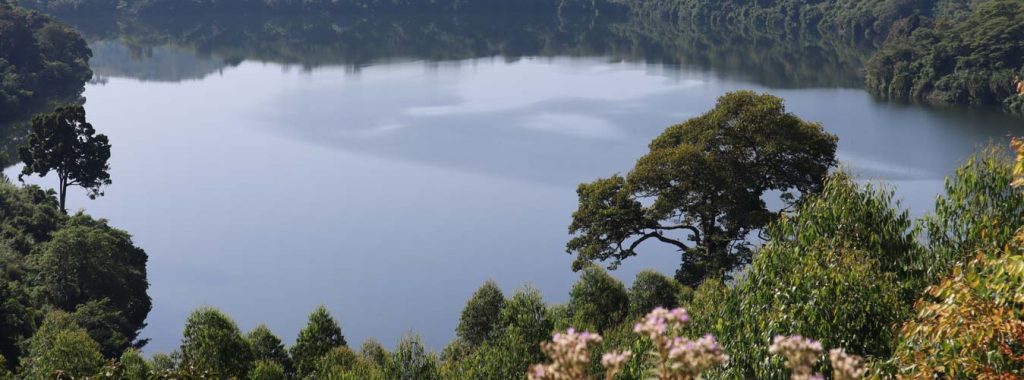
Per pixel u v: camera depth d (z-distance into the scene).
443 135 110.25
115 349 50.81
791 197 47.56
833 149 47.78
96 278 56.09
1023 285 14.15
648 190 47.97
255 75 164.38
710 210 46.28
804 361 7.35
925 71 133.75
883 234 21.59
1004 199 19.77
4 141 108.50
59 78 138.38
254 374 33.91
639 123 114.12
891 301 19.05
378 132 113.56
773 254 20.92
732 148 47.34
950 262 19.97
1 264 55.69
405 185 87.88
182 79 160.62
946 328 14.90
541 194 83.25
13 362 46.19
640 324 7.29
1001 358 14.45
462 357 38.47
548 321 34.28
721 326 20.38
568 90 140.25
